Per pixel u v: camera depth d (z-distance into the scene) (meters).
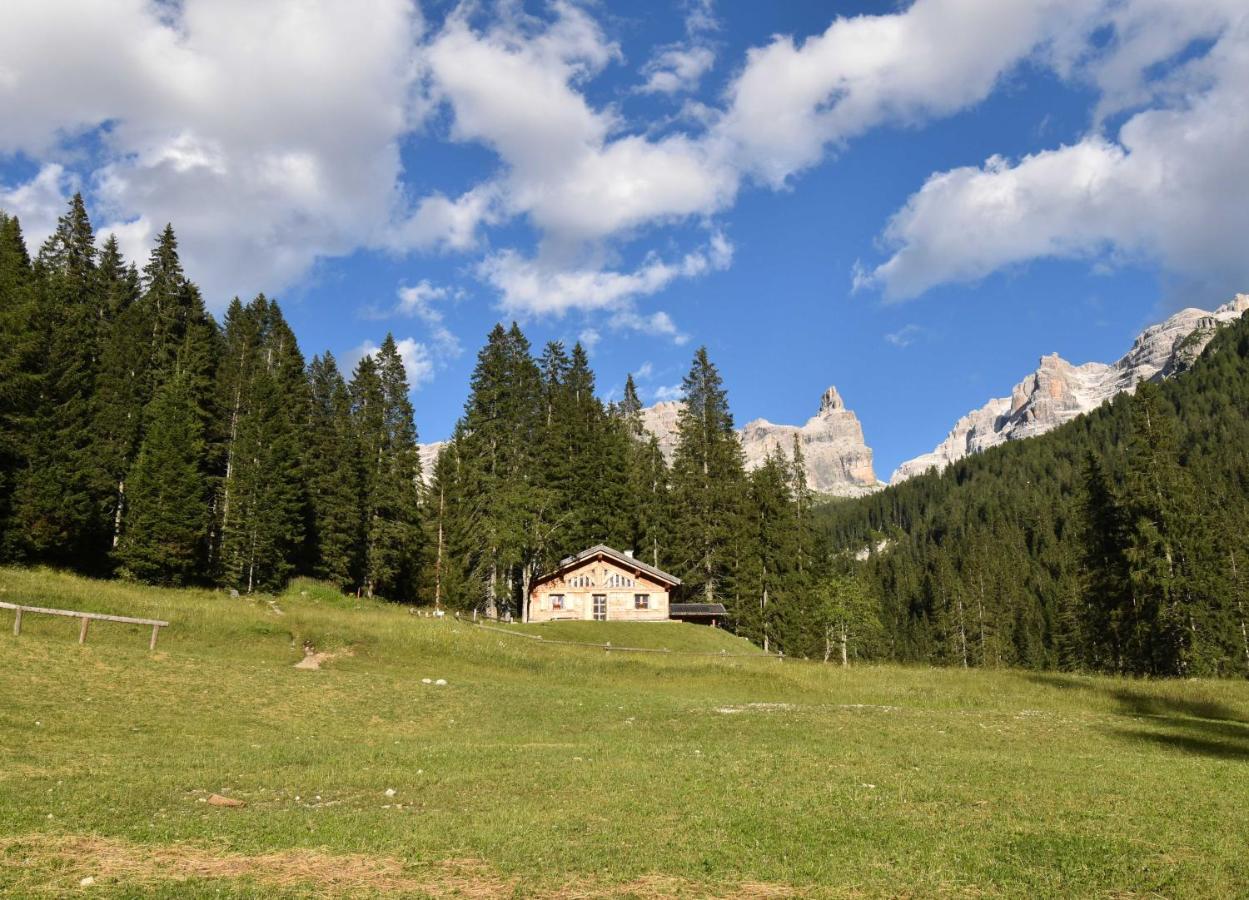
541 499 75.88
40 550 53.59
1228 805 14.97
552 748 21.42
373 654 39.59
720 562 83.56
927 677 42.59
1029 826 13.12
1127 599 65.56
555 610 72.12
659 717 28.36
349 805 14.38
